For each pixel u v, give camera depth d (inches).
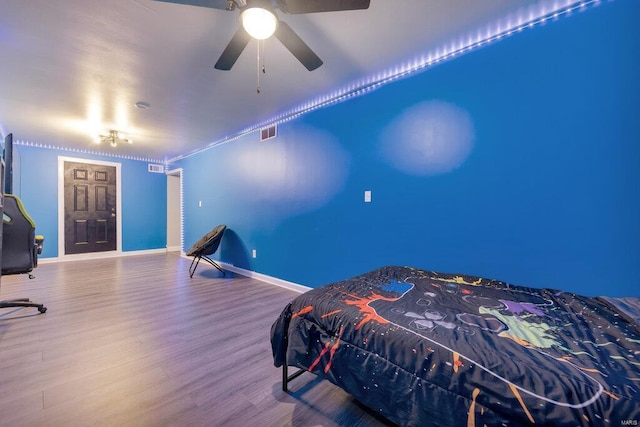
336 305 55.7
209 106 121.8
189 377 63.3
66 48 77.7
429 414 38.1
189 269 171.5
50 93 106.8
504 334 44.1
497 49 76.4
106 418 50.3
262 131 151.3
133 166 238.4
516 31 73.2
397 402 41.6
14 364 66.9
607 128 62.4
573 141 66.4
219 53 80.6
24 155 186.2
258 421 50.8
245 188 164.4
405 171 95.5
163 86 101.8
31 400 54.4
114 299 117.0
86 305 109.0
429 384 39.0
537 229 71.6
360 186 108.1
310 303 58.0
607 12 61.9
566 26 66.5
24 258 100.5
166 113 129.6
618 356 37.4
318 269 124.0
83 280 148.4
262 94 110.1
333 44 79.1
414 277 78.6
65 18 65.5
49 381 60.6
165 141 181.3
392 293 64.1
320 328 54.6
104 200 222.7
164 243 257.9
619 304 53.4
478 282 73.9
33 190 190.4
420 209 92.2
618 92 61.1
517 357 37.0
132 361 69.3
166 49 78.7
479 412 34.4
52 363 67.7
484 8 65.6
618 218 61.7
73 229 207.9
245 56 83.0
